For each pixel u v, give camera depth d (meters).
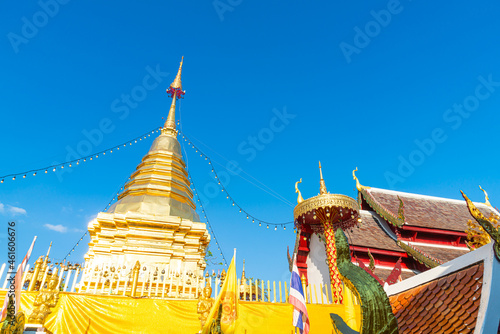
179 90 30.06
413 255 21.91
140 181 21.61
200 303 10.82
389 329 2.37
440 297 9.17
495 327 6.50
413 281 10.77
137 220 17.77
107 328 10.22
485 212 28.56
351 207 16.48
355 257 21.62
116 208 19.73
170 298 11.48
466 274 8.73
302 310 9.63
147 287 14.24
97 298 10.63
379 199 27.75
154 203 19.61
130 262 16.83
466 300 8.30
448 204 29.33
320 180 18.12
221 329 6.71
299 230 20.97
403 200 28.42
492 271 6.84
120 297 10.82
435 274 9.93
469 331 7.66
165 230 18.17
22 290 10.11
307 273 23.23
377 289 2.51
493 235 6.70
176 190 21.50
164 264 17.11
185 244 18.53
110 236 18.02
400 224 23.61
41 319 9.51
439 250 23.48
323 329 11.04
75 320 10.11
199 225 19.16
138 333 10.23
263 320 10.91
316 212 16.97
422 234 24.56
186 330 10.45
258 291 12.37
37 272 10.77
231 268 7.46
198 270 18.25
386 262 22.88
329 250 15.92
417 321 9.42
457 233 24.33
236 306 7.03
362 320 2.46
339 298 14.09
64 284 11.41
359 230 24.62
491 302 6.61
